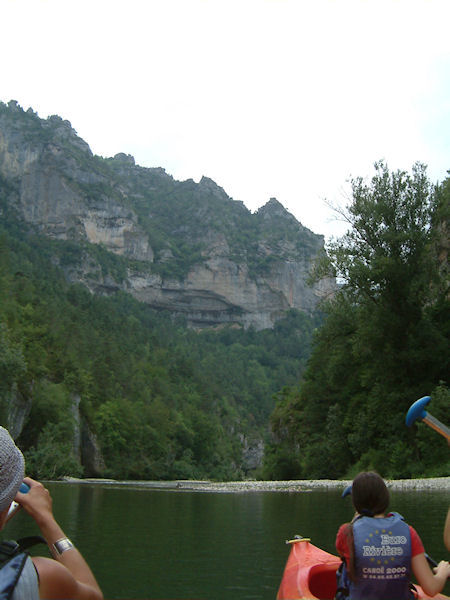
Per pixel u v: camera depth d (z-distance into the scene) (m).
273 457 51.09
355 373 40.62
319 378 46.66
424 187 33.56
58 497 23.36
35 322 86.44
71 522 13.21
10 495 2.21
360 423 36.09
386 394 34.28
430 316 35.34
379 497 4.07
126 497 23.81
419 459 31.09
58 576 2.41
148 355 137.38
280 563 8.25
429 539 9.96
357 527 4.00
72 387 74.88
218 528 12.13
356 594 3.96
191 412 113.81
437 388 30.36
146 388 107.38
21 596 2.12
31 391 61.94
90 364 94.44
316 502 19.77
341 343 39.91
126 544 9.89
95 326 129.75
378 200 33.53
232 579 7.23
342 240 34.91
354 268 32.59
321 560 5.82
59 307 118.00
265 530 11.80
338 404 41.12
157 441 90.12
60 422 66.06
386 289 33.56
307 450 44.00
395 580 3.89
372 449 34.97
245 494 25.94
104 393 88.31
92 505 18.72
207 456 109.06
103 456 79.31
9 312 77.19
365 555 3.90
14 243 162.00
